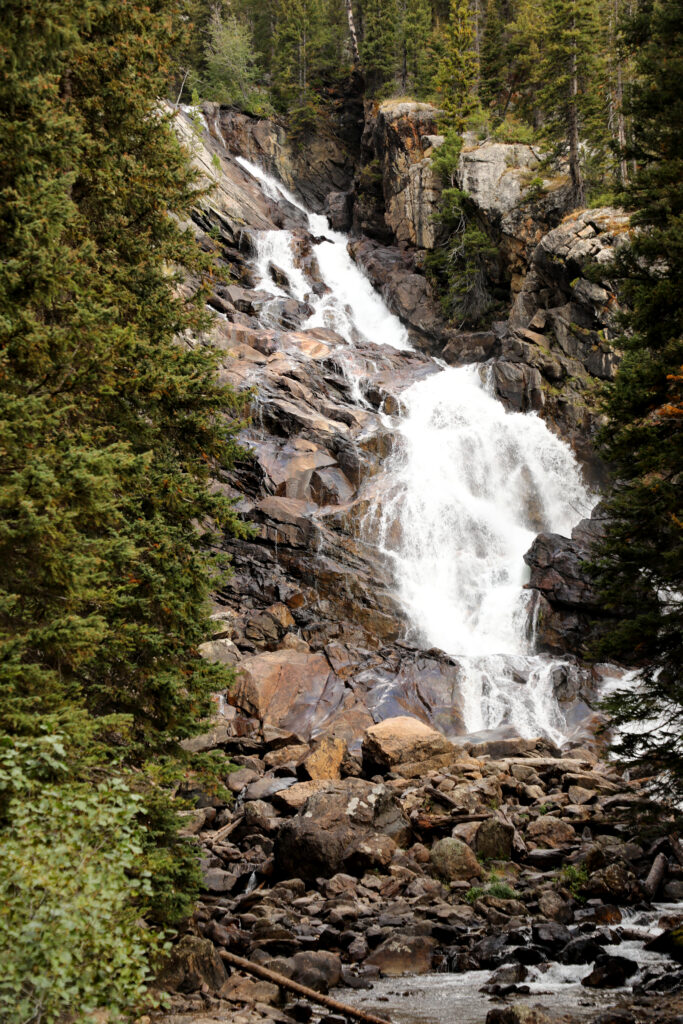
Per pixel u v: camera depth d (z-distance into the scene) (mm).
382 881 16547
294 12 77062
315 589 32344
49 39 11109
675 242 15930
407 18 72188
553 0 49281
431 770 22266
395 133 59375
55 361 10445
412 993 12289
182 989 11258
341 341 50375
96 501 9734
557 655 31078
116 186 15977
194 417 14555
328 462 37562
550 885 16359
